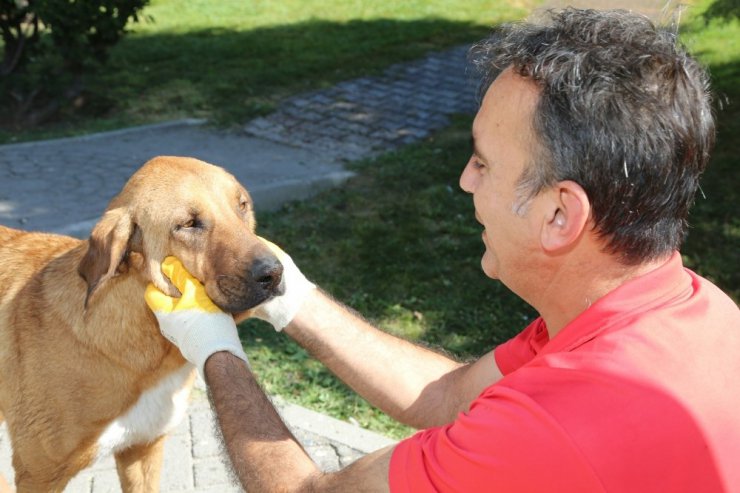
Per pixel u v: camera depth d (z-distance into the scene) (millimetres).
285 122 10570
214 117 10703
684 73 1852
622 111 1775
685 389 1759
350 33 14797
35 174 8711
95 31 10742
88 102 11055
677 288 1935
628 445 1694
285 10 16594
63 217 7664
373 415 5082
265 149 9734
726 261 7246
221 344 2555
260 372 5348
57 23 10062
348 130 10352
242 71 12445
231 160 9328
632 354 1775
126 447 3580
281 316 2891
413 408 2750
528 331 2553
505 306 6520
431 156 9508
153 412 3457
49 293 3428
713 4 11953
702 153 1859
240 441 2193
